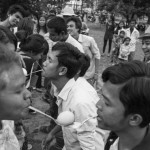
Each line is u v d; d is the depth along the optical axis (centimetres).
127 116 99
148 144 104
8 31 231
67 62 206
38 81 556
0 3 964
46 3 1220
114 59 906
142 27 2609
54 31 379
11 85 89
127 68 98
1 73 88
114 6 2500
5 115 94
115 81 98
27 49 302
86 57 225
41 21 660
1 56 89
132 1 2478
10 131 124
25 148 299
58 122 173
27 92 101
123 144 110
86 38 438
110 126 105
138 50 1362
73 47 215
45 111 471
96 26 2753
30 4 1066
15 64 91
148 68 99
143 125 99
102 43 1527
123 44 802
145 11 2541
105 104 104
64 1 1404
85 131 188
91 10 3466
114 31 1078
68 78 212
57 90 226
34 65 315
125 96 96
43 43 315
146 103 94
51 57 209
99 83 461
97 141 159
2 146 117
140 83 94
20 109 96
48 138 262
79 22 439
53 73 211
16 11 420
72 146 212
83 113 187
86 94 198
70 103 196
